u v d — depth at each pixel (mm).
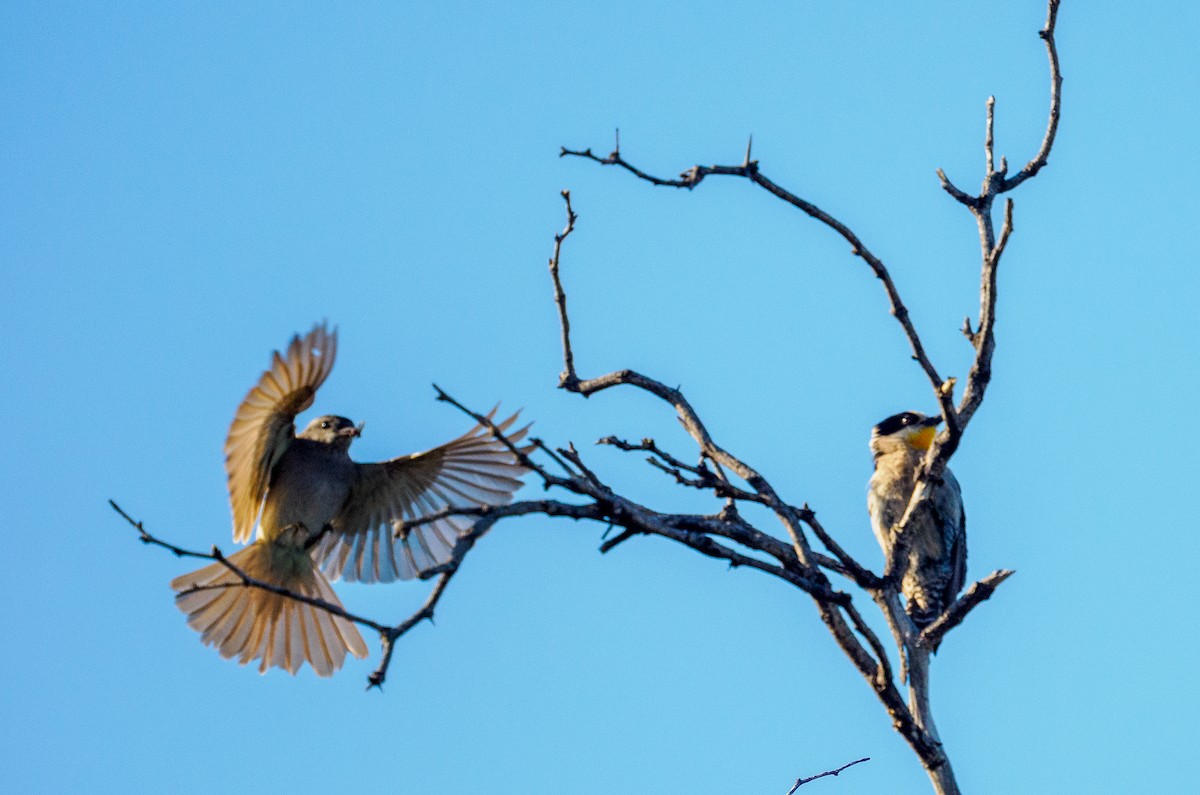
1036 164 10531
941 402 9906
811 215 9992
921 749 9289
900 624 10164
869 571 10273
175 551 7172
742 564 9062
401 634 6879
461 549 7293
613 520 8336
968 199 10336
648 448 9719
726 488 9672
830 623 9391
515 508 7766
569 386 10844
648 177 9844
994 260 9852
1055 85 10469
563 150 9836
